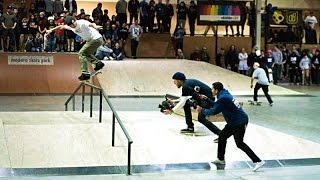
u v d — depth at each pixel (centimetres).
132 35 2328
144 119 1141
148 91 1827
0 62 1852
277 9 2711
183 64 2106
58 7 2175
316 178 738
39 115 1112
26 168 763
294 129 1155
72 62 1906
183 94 901
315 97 1889
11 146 862
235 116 770
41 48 2017
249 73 2406
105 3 2609
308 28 2670
